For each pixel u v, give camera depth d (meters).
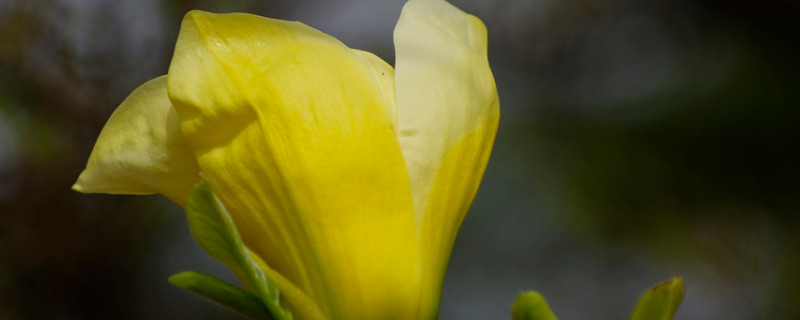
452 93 0.48
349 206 0.47
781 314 1.20
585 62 1.26
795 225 1.18
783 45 1.20
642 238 1.17
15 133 1.07
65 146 1.09
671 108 1.21
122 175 0.49
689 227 1.17
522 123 1.21
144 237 1.13
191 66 0.47
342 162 0.47
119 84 1.11
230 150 0.48
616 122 1.22
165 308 1.13
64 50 1.08
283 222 0.48
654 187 1.17
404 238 0.48
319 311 0.48
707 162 1.18
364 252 0.48
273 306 0.47
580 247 1.17
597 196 1.16
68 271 1.08
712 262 1.18
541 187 1.17
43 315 1.07
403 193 0.48
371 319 0.48
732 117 1.17
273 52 0.47
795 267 1.19
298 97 0.47
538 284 1.16
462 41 0.49
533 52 1.26
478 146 0.49
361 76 0.47
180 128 0.48
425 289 0.48
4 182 1.05
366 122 0.47
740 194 1.17
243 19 0.47
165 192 0.49
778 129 1.17
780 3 1.19
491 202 1.17
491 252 1.16
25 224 1.06
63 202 1.08
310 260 0.48
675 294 0.48
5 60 1.05
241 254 0.47
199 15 0.47
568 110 1.23
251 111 0.47
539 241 1.17
